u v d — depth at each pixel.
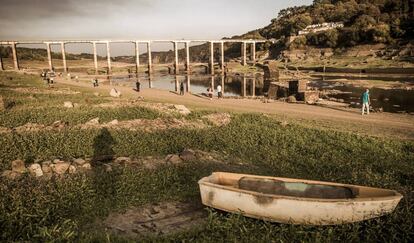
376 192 9.11
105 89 53.22
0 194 10.12
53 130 19.44
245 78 91.06
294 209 8.38
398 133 21.36
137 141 17.19
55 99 34.31
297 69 104.38
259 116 25.55
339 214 8.32
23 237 7.96
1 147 15.38
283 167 14.13
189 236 8.14
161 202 10.52
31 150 15.14
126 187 11.12
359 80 67.75
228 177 10.46
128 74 119.25
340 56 117.38
